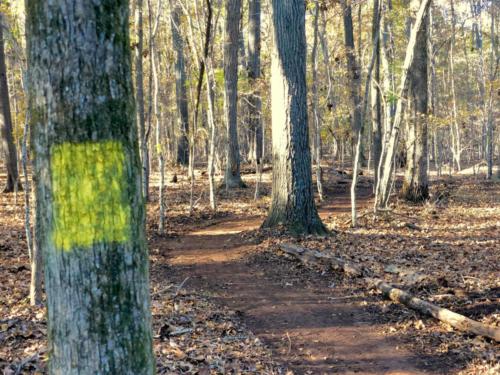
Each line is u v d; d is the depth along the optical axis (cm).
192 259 986
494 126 3341
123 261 232
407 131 1634
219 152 2645
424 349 548
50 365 238
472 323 566
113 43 227
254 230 1138
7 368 452
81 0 219
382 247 974
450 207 1550
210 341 554
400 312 653
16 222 1289
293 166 1080
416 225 1229
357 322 636
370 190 2158
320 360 533
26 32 231
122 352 232
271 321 647
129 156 234
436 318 613
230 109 1992
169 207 1598
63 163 223
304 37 1085
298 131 1077
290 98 1059
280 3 1054
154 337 546
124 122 232
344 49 2061
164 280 820
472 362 507
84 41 220
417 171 1628
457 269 806
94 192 224
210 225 1366
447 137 4362
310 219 1086
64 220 225
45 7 219
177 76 2770
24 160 679
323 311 678
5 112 1814
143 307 242
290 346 568
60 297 229
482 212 1441
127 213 232
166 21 2475
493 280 738
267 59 2594
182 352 507
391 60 2042
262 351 547
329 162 3294
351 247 970
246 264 923
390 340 579
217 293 763
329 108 1855
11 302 639
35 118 228
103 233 227
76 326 227
